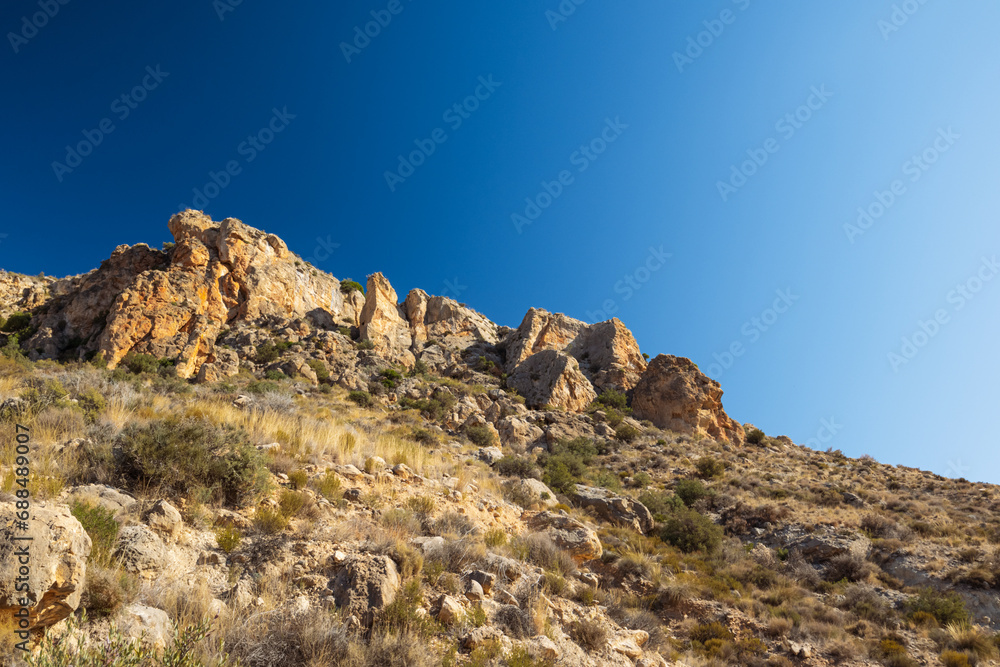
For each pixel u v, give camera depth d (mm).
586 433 42406
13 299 56188
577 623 8648
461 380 56000
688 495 27438
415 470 13344
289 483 9391
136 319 41188
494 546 9969
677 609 12594
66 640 4219
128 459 7691
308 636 5598
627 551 14727
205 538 7047
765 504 25328
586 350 65500
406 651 5891
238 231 56406
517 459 23844
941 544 19891
